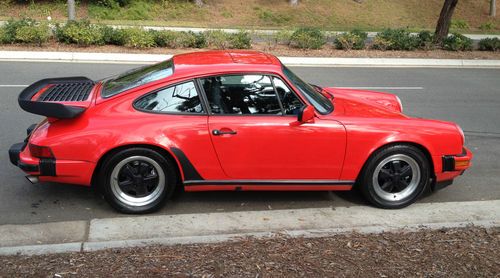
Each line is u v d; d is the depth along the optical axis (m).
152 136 4.52
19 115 7.98
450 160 4.96
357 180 5.02
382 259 3.73
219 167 4.71
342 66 14.61
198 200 5.20
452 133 4.93
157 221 4.70
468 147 7.37
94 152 4.49
